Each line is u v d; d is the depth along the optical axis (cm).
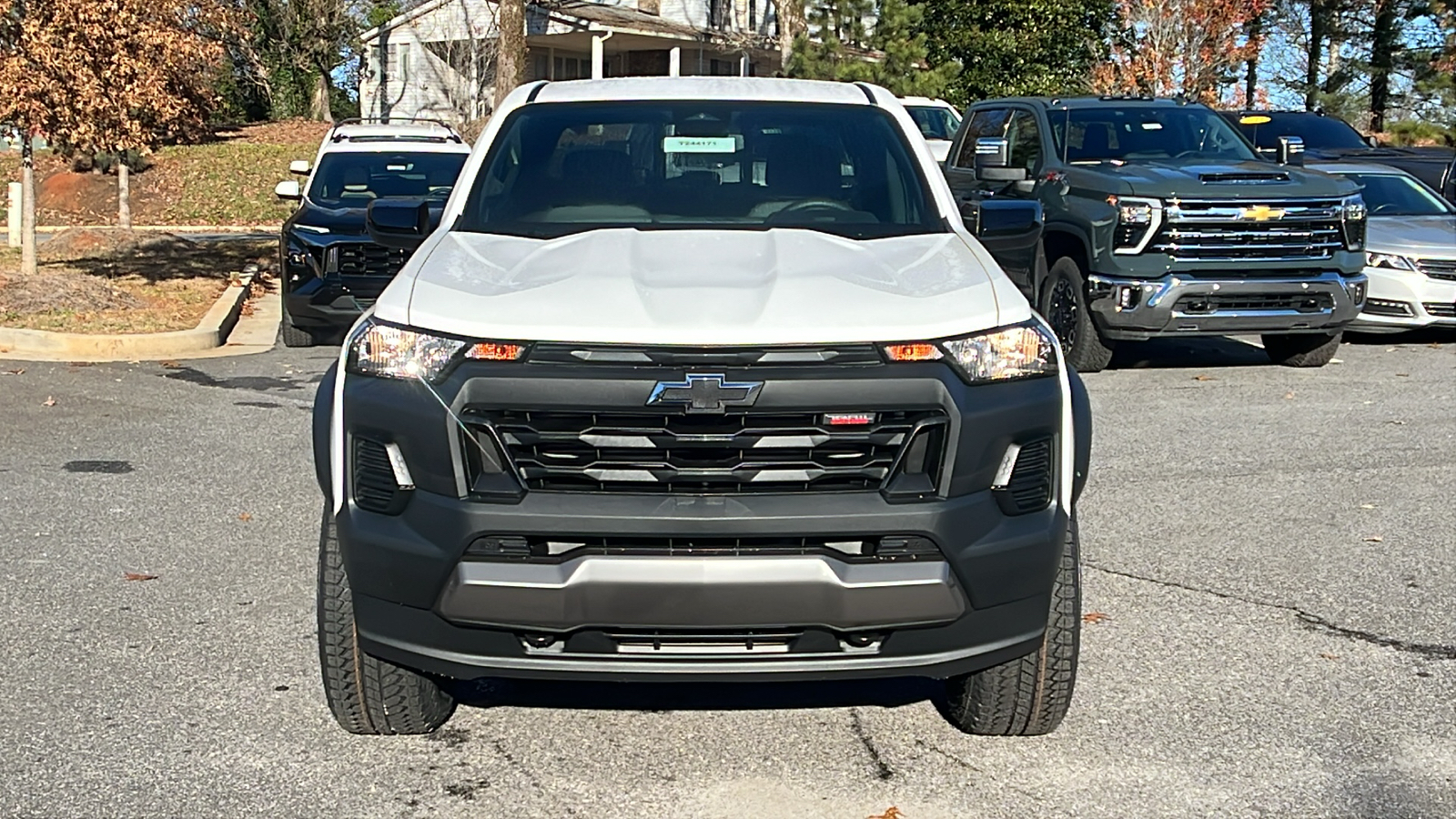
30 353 1206
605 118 560
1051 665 430
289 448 870
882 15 2795
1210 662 523
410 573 388
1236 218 1091
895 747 449
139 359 1208
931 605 382
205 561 639
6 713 468
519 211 519
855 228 505
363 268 1243
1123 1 2958
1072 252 1173
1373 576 628
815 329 387
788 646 387
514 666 390
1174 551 664
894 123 570
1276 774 429
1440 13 3881
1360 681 505
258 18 4066
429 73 4103
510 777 427
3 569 623
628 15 3916
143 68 1378
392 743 450
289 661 518
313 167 1404
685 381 377
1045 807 407
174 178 3102
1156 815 402
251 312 1526
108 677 500
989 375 396
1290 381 1134
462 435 383
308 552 653
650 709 480
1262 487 786
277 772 428
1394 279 1315
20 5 1338
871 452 386
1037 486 405
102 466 818
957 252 470
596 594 375
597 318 391
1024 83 3027
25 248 1472
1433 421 966
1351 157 1681
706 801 411
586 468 381
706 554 376
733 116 561
